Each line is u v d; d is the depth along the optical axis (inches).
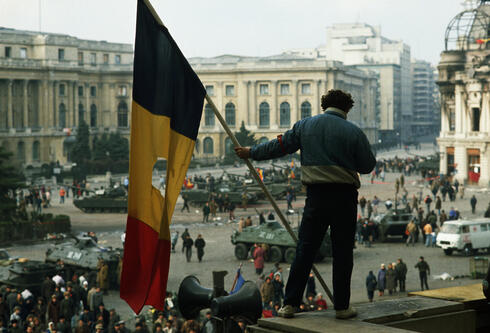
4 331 908.0
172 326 801.6
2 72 4566.9
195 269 1465.3
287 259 1520.7
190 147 247.3
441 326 197.5
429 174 3523.6
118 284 1320.1
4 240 1867.6
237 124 5575.8
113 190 2637.8
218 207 2561.5
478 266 1307.8
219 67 5551.2
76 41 5123.0
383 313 192.1
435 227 1797.5
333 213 193.0
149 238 244.5
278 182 3157.0
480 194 2982.3
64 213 2583.7
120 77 5506.9
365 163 193.9
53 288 1103.0
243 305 196.9
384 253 1625.2
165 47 245.6
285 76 5467.5
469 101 3275.1
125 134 5531.5
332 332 170.6
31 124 4859.7
